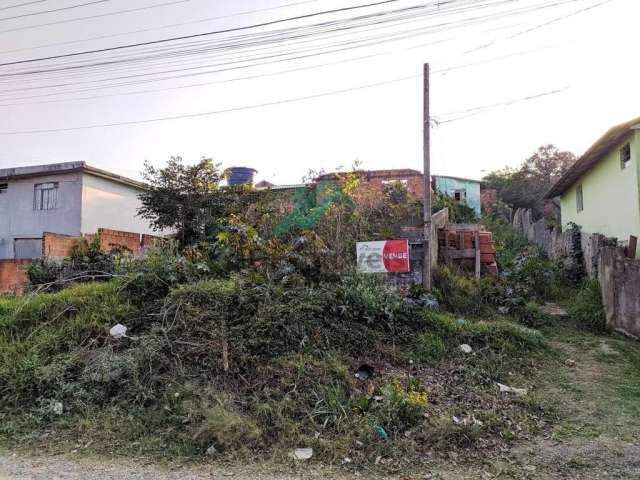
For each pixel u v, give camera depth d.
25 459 4.18
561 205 16.75
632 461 3.97
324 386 5.21
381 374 5.79
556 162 29.31
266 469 3.97
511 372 6.12
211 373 5.39
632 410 5.01
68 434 4.62
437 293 8.62
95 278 9.39
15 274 11.01
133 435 4.53
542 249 16.27
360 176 11.02
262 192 13.17
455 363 6.26
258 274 7.36
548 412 5.04
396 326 6.89
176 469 3.97
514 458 4.11
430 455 4.18
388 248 8.65
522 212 20.89
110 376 5.27
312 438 4.40
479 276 10.21
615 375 6.01
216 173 12.82
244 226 8.41
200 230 12.12
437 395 5.35
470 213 19.75
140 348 5.70
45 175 16.17
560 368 6.33
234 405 4.88
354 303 6.93
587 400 5.32
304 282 7.48
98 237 12.63
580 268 11.91
